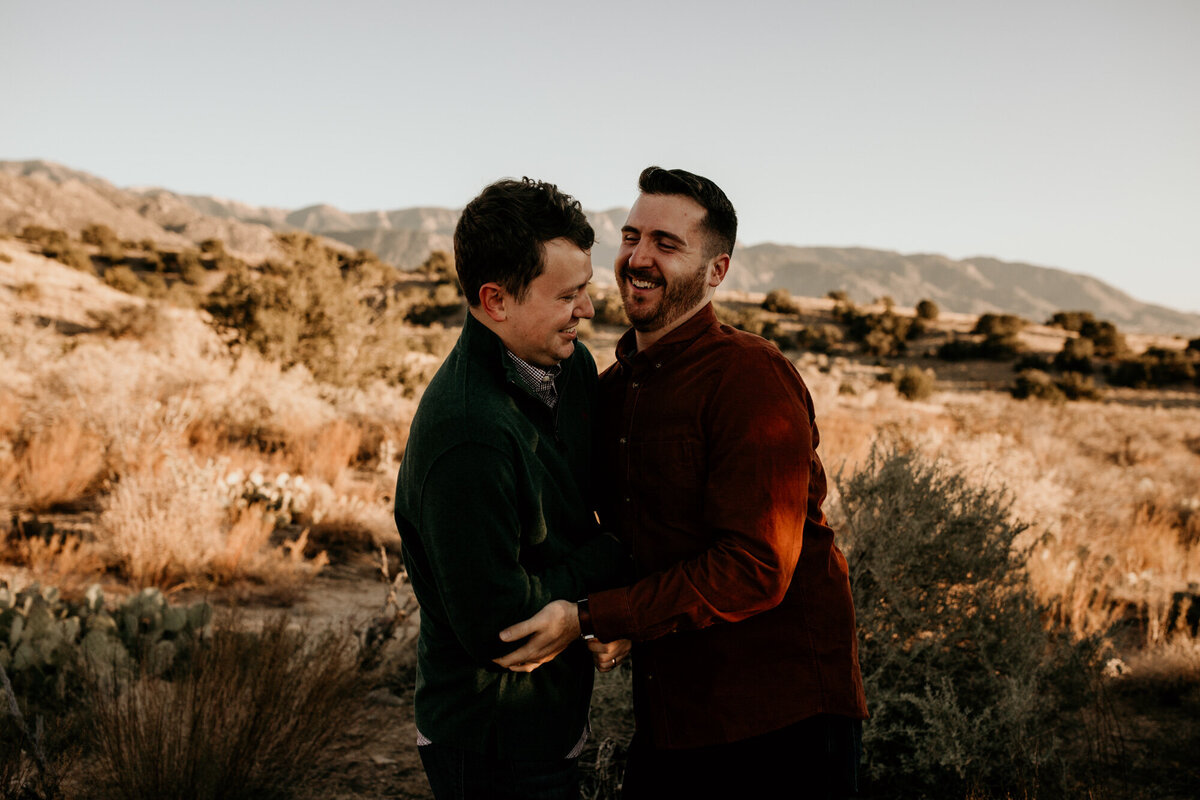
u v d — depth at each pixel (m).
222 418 8.93
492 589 1.48
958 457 6.21
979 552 3.11
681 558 1.71
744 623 1.72
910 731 2.79
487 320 1.66
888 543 3.07
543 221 1.57
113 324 23.09
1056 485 7.87
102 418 7.11
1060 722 3.11
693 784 1.73
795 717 1.68
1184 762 3.11
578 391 1.85
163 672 3.44
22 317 21.78
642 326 1.85
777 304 71.19
